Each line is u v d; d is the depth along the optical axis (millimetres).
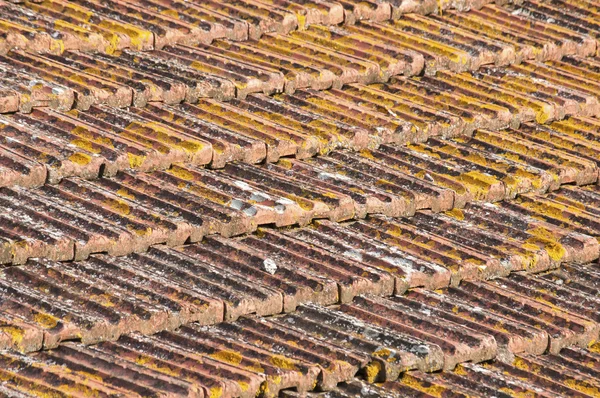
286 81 18188
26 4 18578
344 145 17078
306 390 12094
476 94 19406
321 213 15195
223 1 20094
